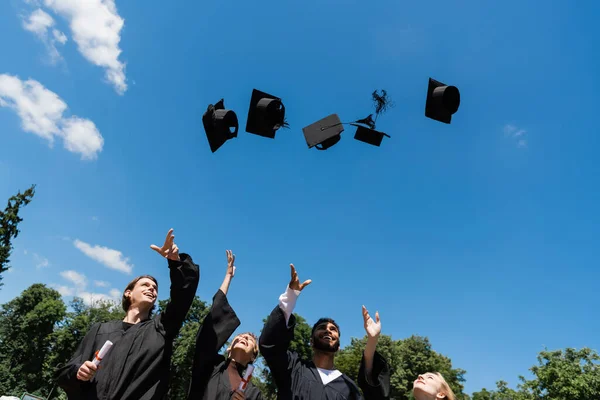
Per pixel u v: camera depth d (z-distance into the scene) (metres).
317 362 4.36
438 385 3.87
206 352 3.97
